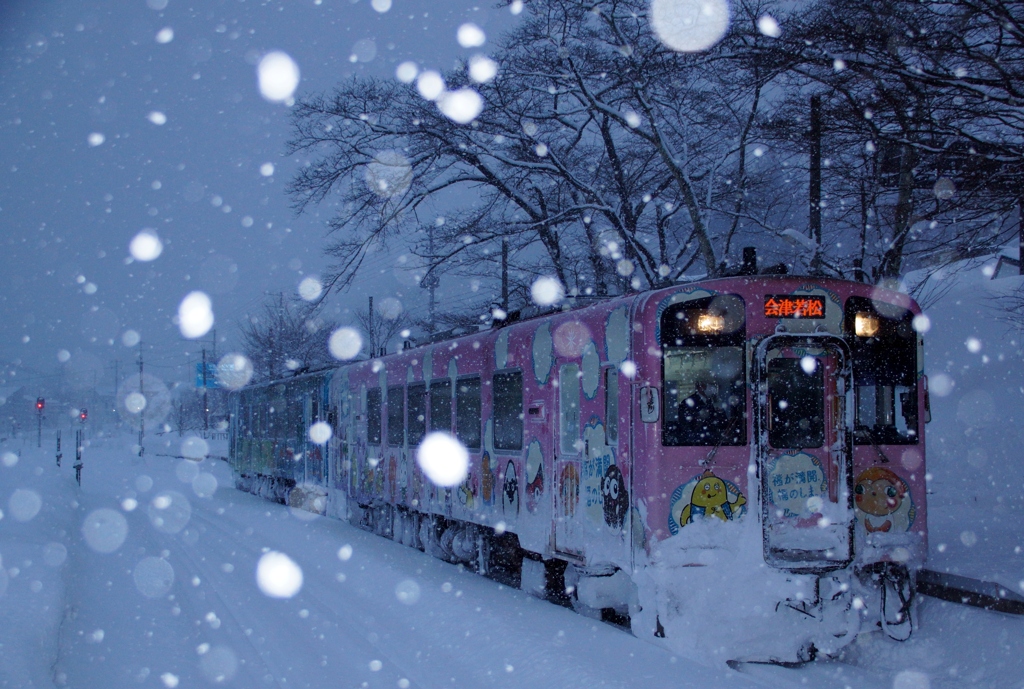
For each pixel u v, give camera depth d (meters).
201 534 15.48
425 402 12.96
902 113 9.91
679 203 15.52
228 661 7.14
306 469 19.61
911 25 9.13
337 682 6.61
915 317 7.88
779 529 7.24
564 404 8.88
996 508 11.57
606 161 16.39
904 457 7.68
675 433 7.23
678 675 6.29
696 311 7.38
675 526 7.14
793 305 7.48
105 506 20.59
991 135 9.92
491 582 10.62
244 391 27.23
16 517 12.88
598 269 16.70
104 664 6.82
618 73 13.05
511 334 10.20
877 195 11.53
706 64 12.09
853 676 6.75
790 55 9.84
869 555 7.41
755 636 7.00
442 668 6.97
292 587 10.43
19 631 6.07
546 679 6.41
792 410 7.38
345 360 18.92
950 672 6.71
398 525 14.15
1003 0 8.48
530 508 9.50
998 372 14.27
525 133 15.37
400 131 15.00
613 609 8.52
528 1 13.81
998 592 7.03
